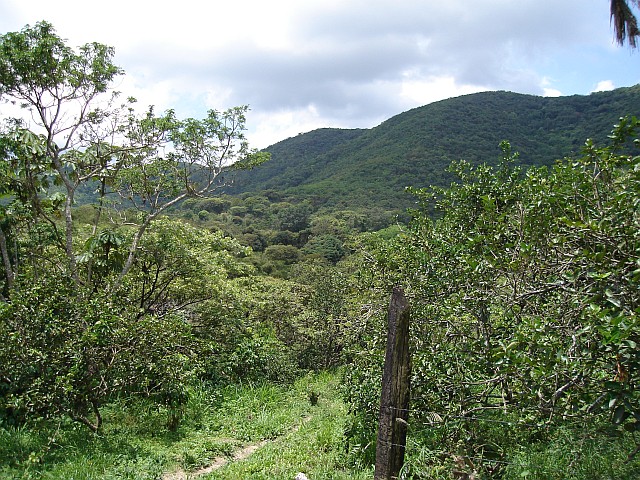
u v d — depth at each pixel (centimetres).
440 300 651
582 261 434
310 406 1261
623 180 441
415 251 779
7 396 828
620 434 396
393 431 459
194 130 1284
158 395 1027
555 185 507
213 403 1229
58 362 851
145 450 855
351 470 721
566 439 450
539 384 405
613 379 388
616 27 835
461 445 540
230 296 1614
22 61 1073
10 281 1087
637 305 364
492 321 586
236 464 808
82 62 1170
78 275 1179
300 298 2083
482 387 579
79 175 1306
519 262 469
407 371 469
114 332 891
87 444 820
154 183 1360
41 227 1284
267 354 1566
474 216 738
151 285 1548
